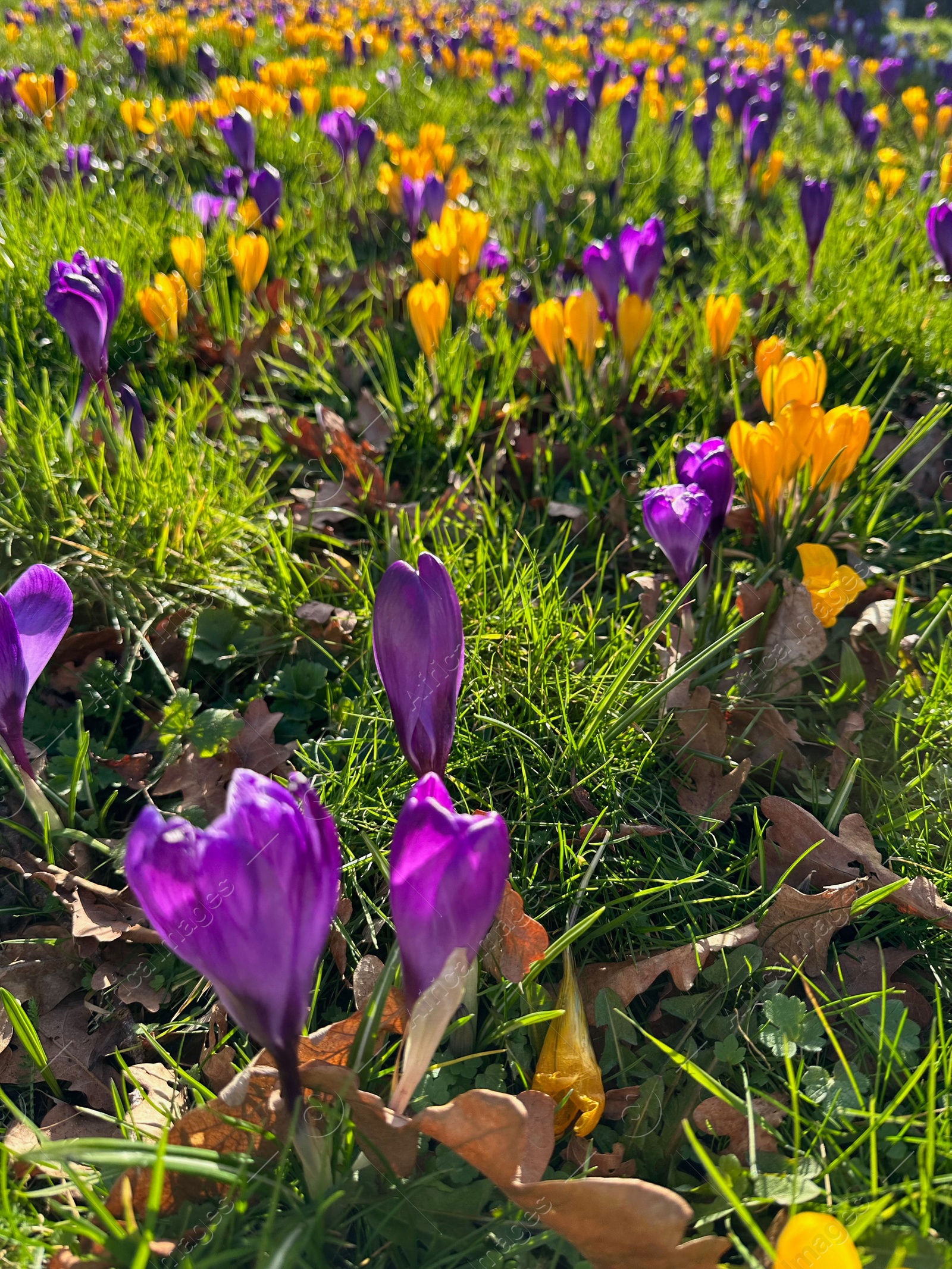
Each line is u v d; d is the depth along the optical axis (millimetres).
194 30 1425
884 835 278
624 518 403
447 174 762
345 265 666
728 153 971
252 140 681
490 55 1417
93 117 942
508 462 442
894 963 252
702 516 287
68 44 1356
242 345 498
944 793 288
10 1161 200
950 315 541
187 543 360
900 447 387
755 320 564
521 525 406
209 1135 186
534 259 670
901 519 425
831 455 341
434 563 182
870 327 531
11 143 832
